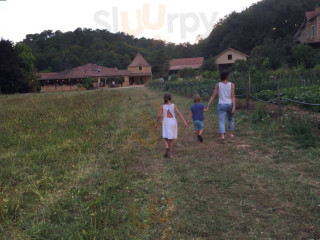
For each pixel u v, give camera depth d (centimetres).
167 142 527
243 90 1298
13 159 515
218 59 4691
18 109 1284
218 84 611
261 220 297
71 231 281
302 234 269
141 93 2412
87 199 358
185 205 335
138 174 443
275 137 607
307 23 3566
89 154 547
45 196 363
